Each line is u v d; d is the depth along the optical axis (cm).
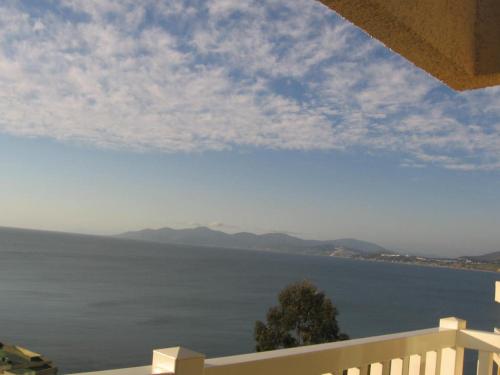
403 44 96
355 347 151
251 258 17188
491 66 111
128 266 9812
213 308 4522
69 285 5944
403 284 9519
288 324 1048
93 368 2289
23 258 9956
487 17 113
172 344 2936
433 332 183
